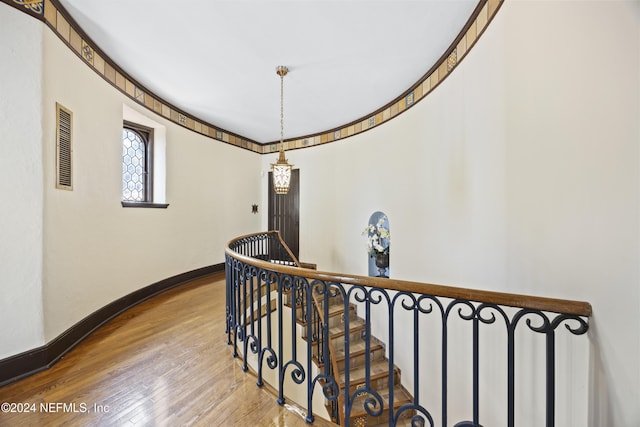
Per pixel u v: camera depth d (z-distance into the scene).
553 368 1.01
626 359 0.89
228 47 2.44
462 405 2.09
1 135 1.70
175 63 2.74
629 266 0.89
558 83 1.20
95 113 2.51
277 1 1.88
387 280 1.24
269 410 1.52
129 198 3.54
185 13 2.02
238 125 4.79
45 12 1.87
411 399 3.00
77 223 2.26
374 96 3.48
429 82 2.80
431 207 2.75
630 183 0.88
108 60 2.68
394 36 2.26
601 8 0.98
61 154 2.05
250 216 5.70
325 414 3.38
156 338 2.38
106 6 1.98
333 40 2.31
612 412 0.93
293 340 1.55
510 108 1.56
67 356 2.05
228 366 1.96
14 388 1.66
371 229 3.96
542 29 1.29
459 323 2.15
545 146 1.28
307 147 5.38
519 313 1.04
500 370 1.63
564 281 1.17
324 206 5.11
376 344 3.75
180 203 4.09
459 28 2.16
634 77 0.87
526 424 1.41
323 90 3.32
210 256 4.74
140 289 3.32
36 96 1.82
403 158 3.34
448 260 2.43
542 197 1.30
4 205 1.72
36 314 1.83
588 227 1.04
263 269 1.75
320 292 1.46
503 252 1.64
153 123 3.56
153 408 1.52
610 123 0.95
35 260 1.82
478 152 1.94
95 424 1.39
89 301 2.44
